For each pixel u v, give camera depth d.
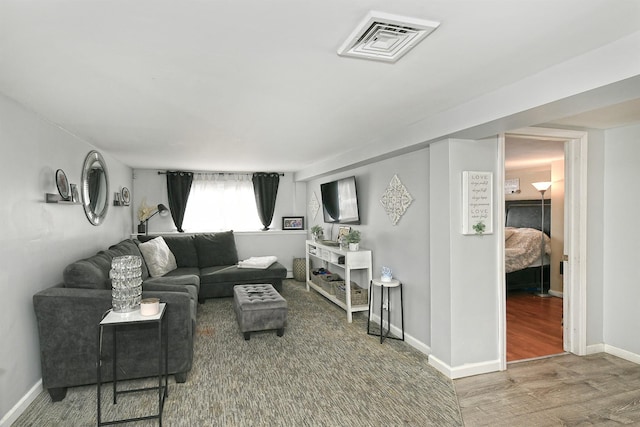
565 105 2.04
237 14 1.41
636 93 1.84
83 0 1.30
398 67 1.96
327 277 5.58
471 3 1.35
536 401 2.67
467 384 2.92
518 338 3.97
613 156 3.50
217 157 5.11
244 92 2.35
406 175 3.81
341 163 4.89
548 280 6.09
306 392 2.78
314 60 1.86
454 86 2.26
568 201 3.54
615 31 1.58
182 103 2.57
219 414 2.48
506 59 1.87
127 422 2.38
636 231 3.34
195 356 3.45
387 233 4.23
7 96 2.36
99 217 4.21
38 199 2.77
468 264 3.07
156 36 1.58
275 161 5.57
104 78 2.08
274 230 7.12
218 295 5.45
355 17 1.44
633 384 2.93
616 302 3.49
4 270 2.31
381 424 2.37
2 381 2.27
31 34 1.55
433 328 3.24
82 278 2.76
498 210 3.16
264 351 3.57
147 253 5.09
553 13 1.42
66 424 2.35
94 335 2.64
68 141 3.39
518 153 4.98
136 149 4.38
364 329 4.22
